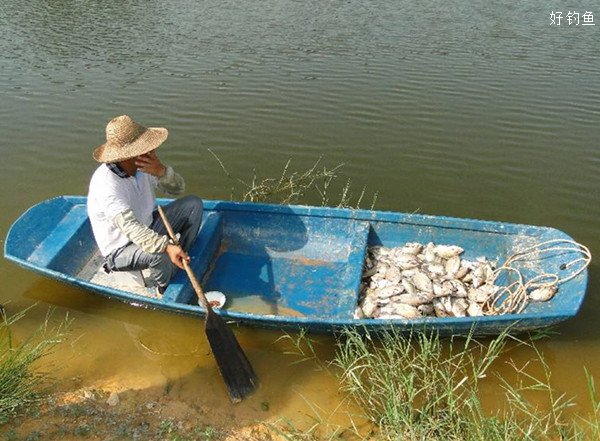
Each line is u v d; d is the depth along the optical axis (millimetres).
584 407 4336
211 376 4625
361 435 4070
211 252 5770
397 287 5055
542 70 10422
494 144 8102
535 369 4684
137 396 4352
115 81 10320
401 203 6977
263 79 10281
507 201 6965
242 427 4109
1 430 3871
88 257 5766
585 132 8344
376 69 10602
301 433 4062
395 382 4328
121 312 5301
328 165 7746
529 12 13750
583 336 4957
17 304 5414
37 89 10016
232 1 15219
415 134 8398
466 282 5254
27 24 13523
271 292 5562
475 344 4867
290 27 13070
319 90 9797
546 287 4906
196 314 4824
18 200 7055
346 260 5824
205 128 8656
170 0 15438
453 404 3879
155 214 5293
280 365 4734
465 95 9500
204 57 11383
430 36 12242
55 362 4730
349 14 13891
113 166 4695
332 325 4555
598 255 6016
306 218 5914
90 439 3852
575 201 6922
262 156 7969
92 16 14156
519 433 4035
